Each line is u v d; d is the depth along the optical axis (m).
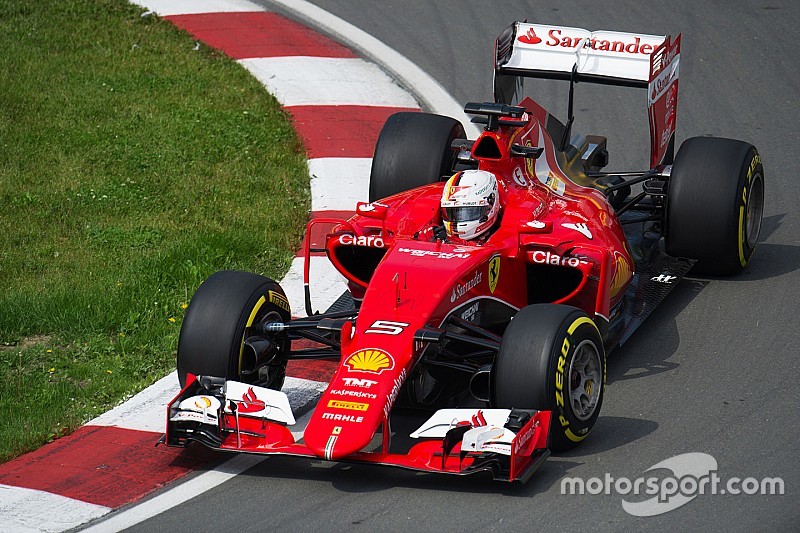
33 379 29.16
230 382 24.33
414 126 35.00
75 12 59.25
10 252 36.62
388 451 24.33
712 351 29.88
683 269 33.62
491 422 22.50
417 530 22.08
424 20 58.88
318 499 23.50
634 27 56.88
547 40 36.59
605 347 28.62
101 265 35.81
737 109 48.44
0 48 54.72
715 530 21.92
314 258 36.84
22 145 45.25
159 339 31.47
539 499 23.09
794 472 24.00
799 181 41.69
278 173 43.09
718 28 56.94
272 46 55.66
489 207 27.06
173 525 22.75
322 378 29.27
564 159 33.16
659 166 34.81
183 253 36.12
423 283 25.14
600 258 26.89
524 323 23.95
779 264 35.22
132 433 26.61
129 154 44.66
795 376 28.30
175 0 61.97
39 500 23.80
